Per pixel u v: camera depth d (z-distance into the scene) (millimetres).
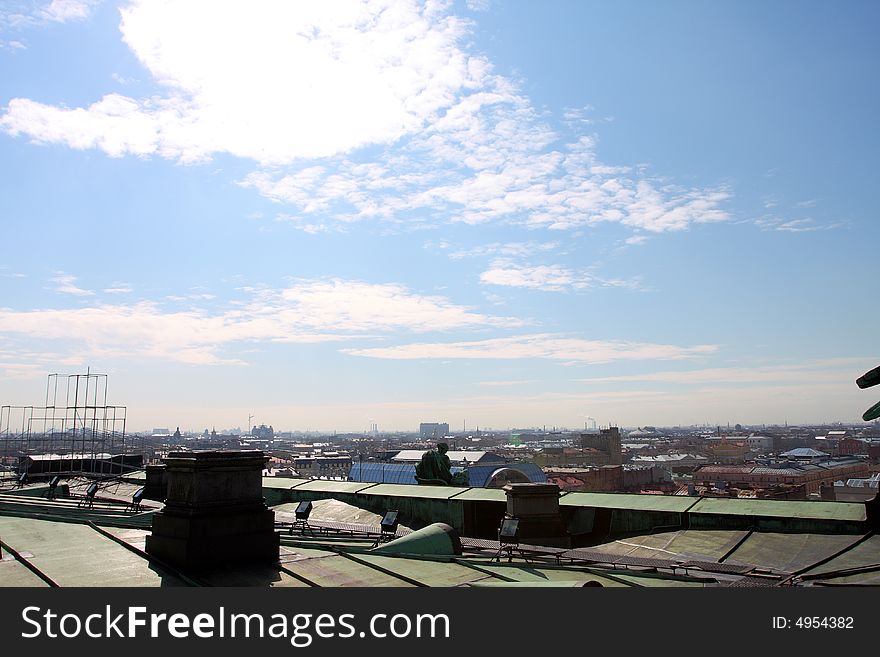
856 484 139625
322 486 26797
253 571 10945
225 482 11367
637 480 179250
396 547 13500
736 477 166625
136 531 13266
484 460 185875
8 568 10516
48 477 41125
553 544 17016
